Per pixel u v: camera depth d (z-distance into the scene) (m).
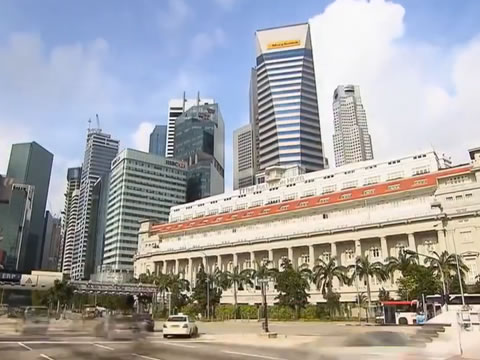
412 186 83.44
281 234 96.12
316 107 178.75
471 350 17.69
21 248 184.50
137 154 180.75
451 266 64.88
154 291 85.31
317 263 89.88
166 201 182.25
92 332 27.92
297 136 170.88
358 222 86.31
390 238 82.69
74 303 92.25
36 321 34.44
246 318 80.50
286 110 176.00
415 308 52.31
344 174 102.25
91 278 153.88
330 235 88.56
